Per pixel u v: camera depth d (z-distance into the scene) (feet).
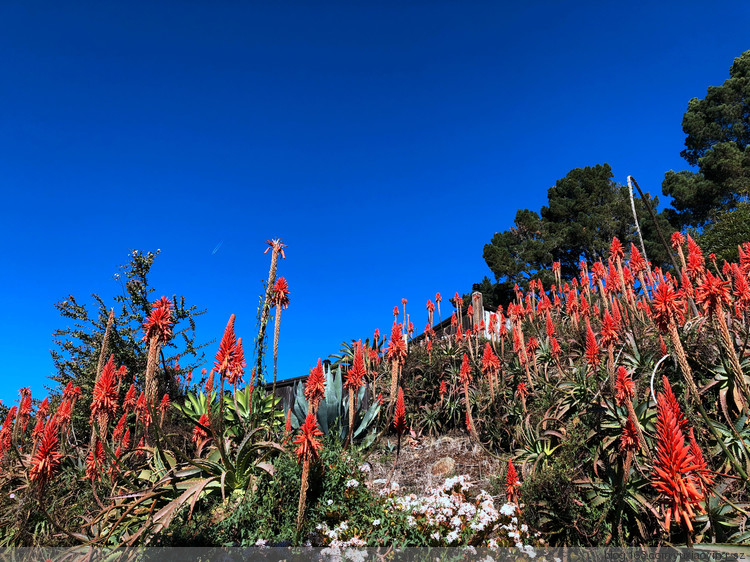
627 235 100.63
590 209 104.58
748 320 18.06
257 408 20.13
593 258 98.68
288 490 16.42
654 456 13.39
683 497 9.78
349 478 17.62
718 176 98.48
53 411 26.04
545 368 23.95
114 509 16.72
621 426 15.10
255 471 17.90
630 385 13.10
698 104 113.50
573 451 15.61
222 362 16.78
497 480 19.15
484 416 24.59
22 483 21.07
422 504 17.28
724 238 56.80
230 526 15.58
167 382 33.37
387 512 16.35
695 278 21.11
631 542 13.26
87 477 18.21
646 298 27.84
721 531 11.35
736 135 106.63
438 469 22.16
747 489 12.46
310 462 16.31
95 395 17.99
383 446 25.88
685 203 102.63
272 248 20.61
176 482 17.26
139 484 18.90
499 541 15.29
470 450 23.80
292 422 26.25
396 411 20.42
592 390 17.80
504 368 27.81
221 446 17.04
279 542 15.02
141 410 20.07
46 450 14.74
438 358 31.78
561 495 14.64
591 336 18.93
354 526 15.70
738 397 14.47
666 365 17.74
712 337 17.01
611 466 14.43
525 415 21.11
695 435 14.43
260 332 19.90
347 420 25.25
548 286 99.30
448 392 28.50
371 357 34.83
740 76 109.40
